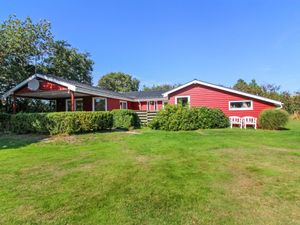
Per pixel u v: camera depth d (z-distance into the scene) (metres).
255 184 4.56
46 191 4.27
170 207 3.60
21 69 22.06
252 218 3.26
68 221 3.21
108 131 14.16
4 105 21.55
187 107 15.55
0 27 20.05
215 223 3.13
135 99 25.94
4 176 5.17
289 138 10.63
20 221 3.22
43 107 24.19
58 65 27.34
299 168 5.64
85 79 32.62
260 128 15.72
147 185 4.54
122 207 3.60
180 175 5.15
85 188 4.40
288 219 3.23
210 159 6.59
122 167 5.82
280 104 16.61
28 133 12.95
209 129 15.01
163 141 9.84
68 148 8.69
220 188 4.37
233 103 18.03
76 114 12.70
